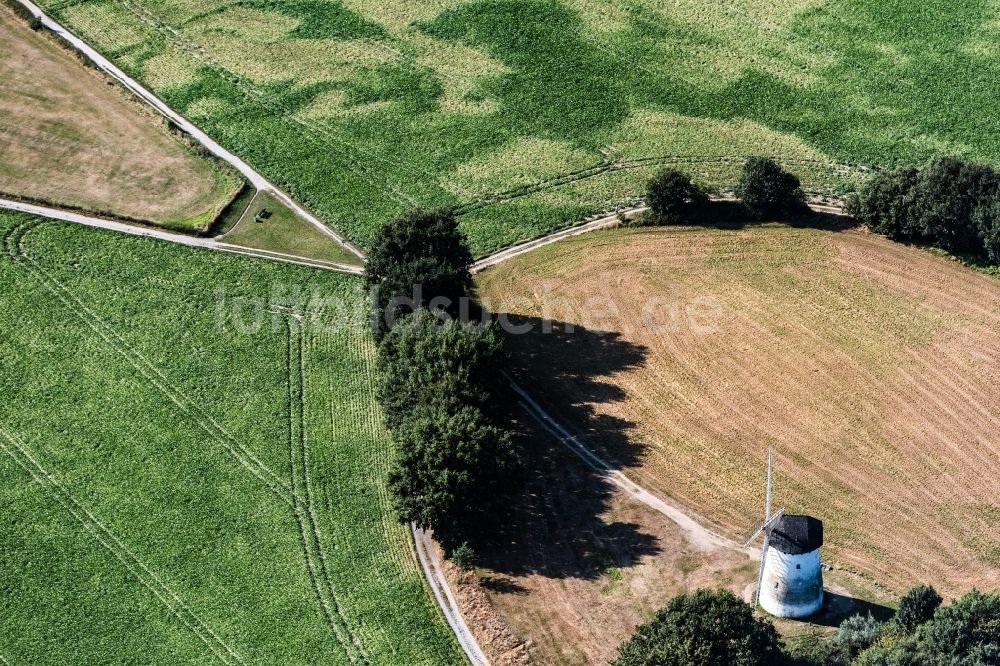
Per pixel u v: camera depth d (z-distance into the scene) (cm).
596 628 9175
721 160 13950
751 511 10025
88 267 12450
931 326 11725
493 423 10350
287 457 10581
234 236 12938
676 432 10756
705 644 8131
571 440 10706
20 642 9206
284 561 9738
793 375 11269
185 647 9131
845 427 10738
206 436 10775
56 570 9706
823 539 9431
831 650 8594
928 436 10631
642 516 10019
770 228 12962
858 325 11756
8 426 10862
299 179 13712
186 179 13638
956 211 12281
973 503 10019
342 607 9400
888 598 9262
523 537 9894
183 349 11600
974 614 8344
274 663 9006
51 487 10350
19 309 11962
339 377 11331
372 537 9925
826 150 14038
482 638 9138
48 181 13512
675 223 13088
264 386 11244
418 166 13938
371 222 13162
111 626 9300
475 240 12938
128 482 10388
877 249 12650
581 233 13025
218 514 10112
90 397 11125
